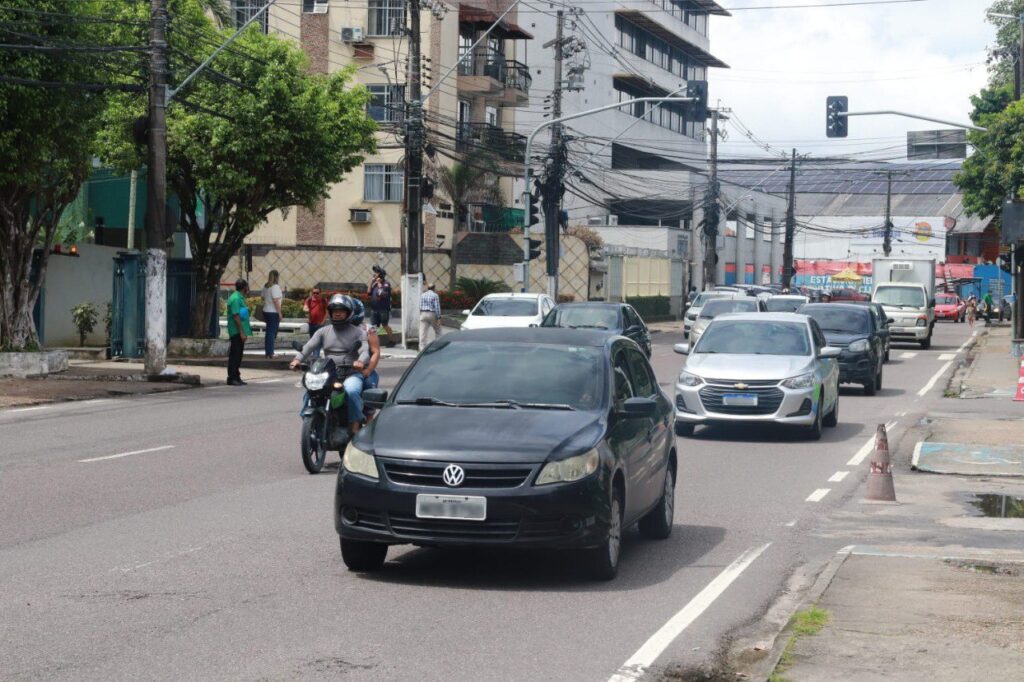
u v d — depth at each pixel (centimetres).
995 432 2036
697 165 10400
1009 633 759
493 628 784
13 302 2747
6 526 1111
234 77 3284
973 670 676
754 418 1878
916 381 3172
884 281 5528
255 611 816
